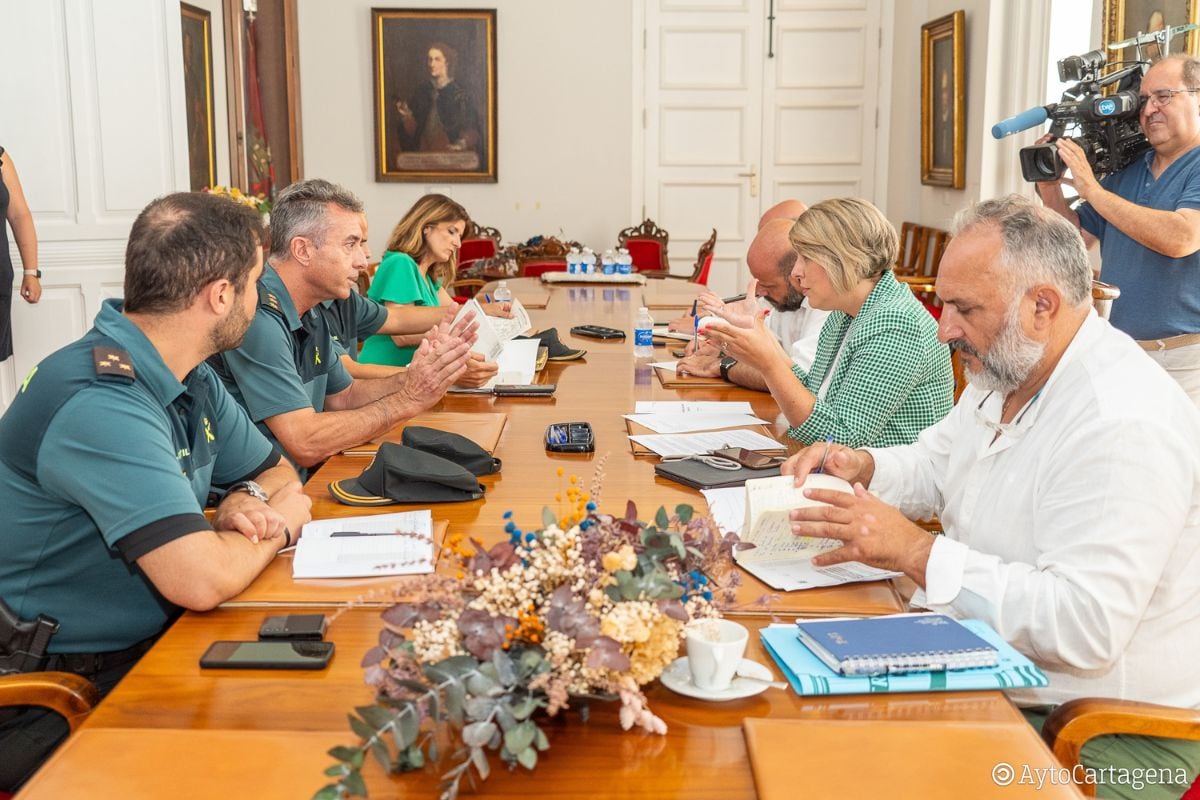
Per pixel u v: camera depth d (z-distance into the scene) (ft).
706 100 28.89
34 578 5.86
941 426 7.14
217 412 7.07
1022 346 5.58
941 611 5.68
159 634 6.14
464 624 3.86
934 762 3.94
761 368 8.41
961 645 4.67
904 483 7.02
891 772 3.88
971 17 23.27
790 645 4.87
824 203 8.96
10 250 16.61
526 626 3.95
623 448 8.55
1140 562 5.11
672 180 29.22
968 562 5.35
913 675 4.58
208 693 4.57
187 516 5.45
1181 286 12.42
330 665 4.84
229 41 24.22
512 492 7.36
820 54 28.68
